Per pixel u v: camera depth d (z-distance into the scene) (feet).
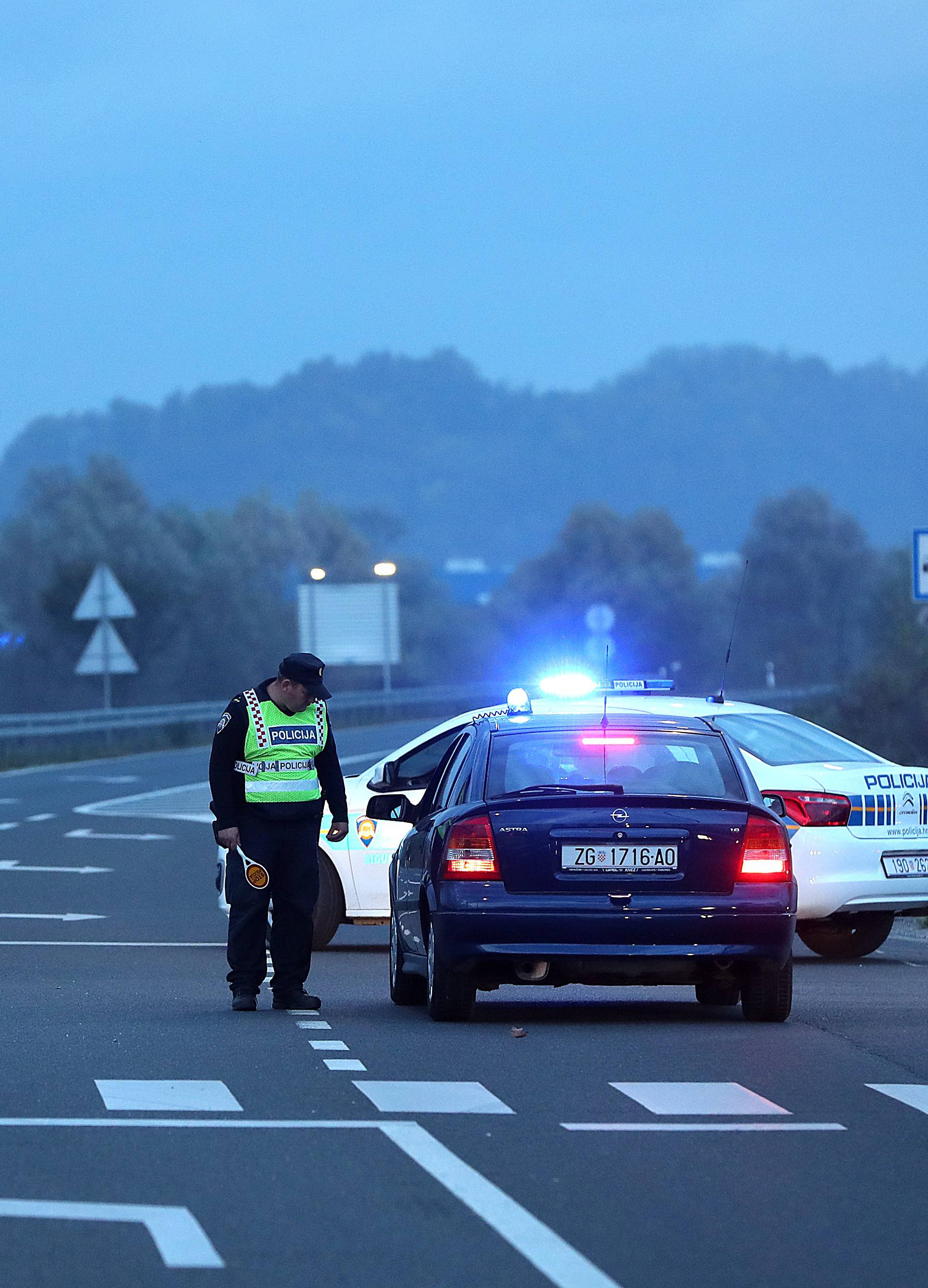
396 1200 65.87
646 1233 61.82
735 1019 113.39
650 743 113.60
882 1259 59.26
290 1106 82.79
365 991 131.23
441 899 108.06
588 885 106.83
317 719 120.37
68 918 182.91
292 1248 59.62
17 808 338.95
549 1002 124.98
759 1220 63.62
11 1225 61.93
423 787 155.94
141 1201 65.36
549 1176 69.67
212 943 163.32
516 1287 55.67
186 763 485.56
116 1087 87.51
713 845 107.45
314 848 119.85
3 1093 85.87
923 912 145.79
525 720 116.37
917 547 223.71
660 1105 83.30
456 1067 93.66
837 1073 91.81
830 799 141.90
